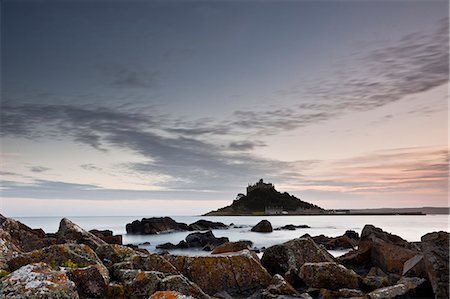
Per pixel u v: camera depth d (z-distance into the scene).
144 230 81.94
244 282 17.22
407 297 14.80
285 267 20.09
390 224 122.88
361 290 16.72
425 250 14.44
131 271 14.63
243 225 131.38
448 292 13.19
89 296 13.16
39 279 11.80
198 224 107.50
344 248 40.28
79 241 21.64
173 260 17.50
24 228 22.59
